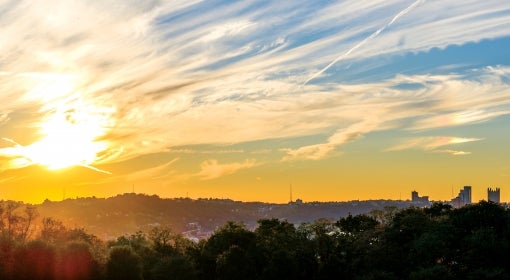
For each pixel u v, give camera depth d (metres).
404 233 165.88
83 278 159.12
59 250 165.00
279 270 156.50
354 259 161.00
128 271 158.38
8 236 176.12
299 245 170.12
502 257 149.62
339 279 159.88
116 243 195.38
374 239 170.38
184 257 164.62
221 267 158.62
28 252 159.62
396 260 156.12
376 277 146.75
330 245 166.25
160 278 159.38
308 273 163.00
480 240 151.00
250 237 173.25
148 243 190.62
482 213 165.75
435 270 140.75
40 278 157.50
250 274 160.88
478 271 142.88
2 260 159.00
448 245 153.75
